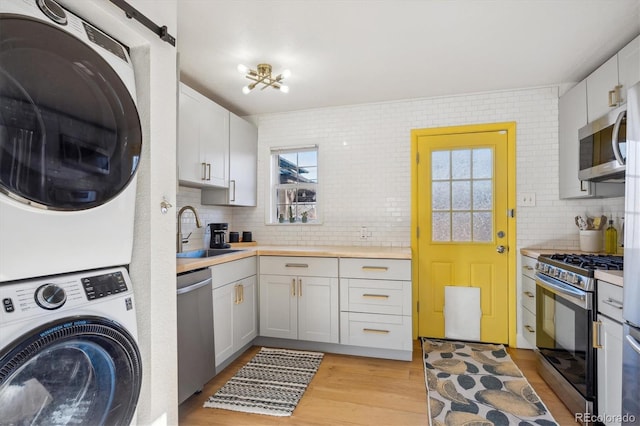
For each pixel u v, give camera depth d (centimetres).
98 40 114
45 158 93
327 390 214
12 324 83
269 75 243
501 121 292
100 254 112
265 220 354
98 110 109
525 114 287
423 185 312
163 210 139
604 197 257
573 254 238
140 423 131
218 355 224
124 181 117
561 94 279
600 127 215
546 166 282
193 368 191
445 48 218
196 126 254
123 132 117
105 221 113
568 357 189
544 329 225
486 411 188
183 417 187
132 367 115
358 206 328
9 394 85
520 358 263
